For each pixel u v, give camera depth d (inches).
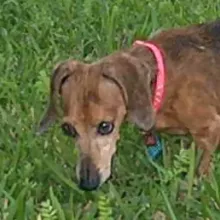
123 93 62.2
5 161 68.2
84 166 62.0
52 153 69.6
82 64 63.2
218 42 66.9
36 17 87.1
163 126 66.9
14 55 81.8
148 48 65.7
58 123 70.9
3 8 89.0
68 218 62.9
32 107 74.2
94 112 61.5
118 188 66.7
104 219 60.9
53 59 80.6
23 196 63.4
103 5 88.6
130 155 69.6
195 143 67.3
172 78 65.1
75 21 86.8
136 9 88.6
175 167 65.7
